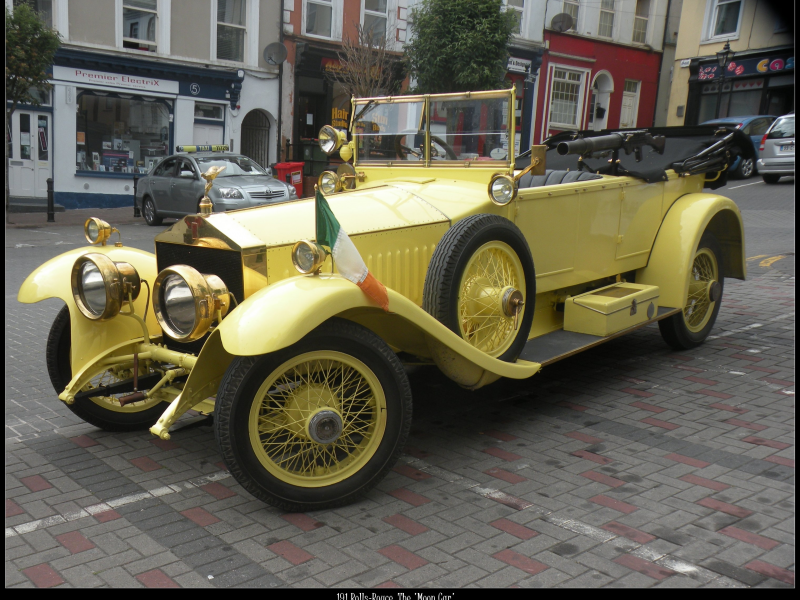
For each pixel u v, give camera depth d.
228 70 18.02
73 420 4.25
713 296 5.54
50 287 3.81
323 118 19.89
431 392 4.77
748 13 22.86
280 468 3.02
